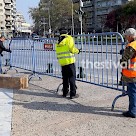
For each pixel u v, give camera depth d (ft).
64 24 327.47
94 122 17.66
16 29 435.12
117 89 23.29
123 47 21.15
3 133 15.89
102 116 18.90
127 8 237.86
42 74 35.83
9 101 23.29
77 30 328.29
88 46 31.01
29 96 25.22
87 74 34.73
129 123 17.40
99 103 22.25
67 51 23.34
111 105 21.49
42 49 37.76
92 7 378.12
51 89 28.22
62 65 23.77
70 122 17.72
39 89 28.32
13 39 45.85
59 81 32.73
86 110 20.38
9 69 43.52
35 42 38.40
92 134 15.62
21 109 20.81
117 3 329.11
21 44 45.98
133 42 17.85
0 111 20.26
